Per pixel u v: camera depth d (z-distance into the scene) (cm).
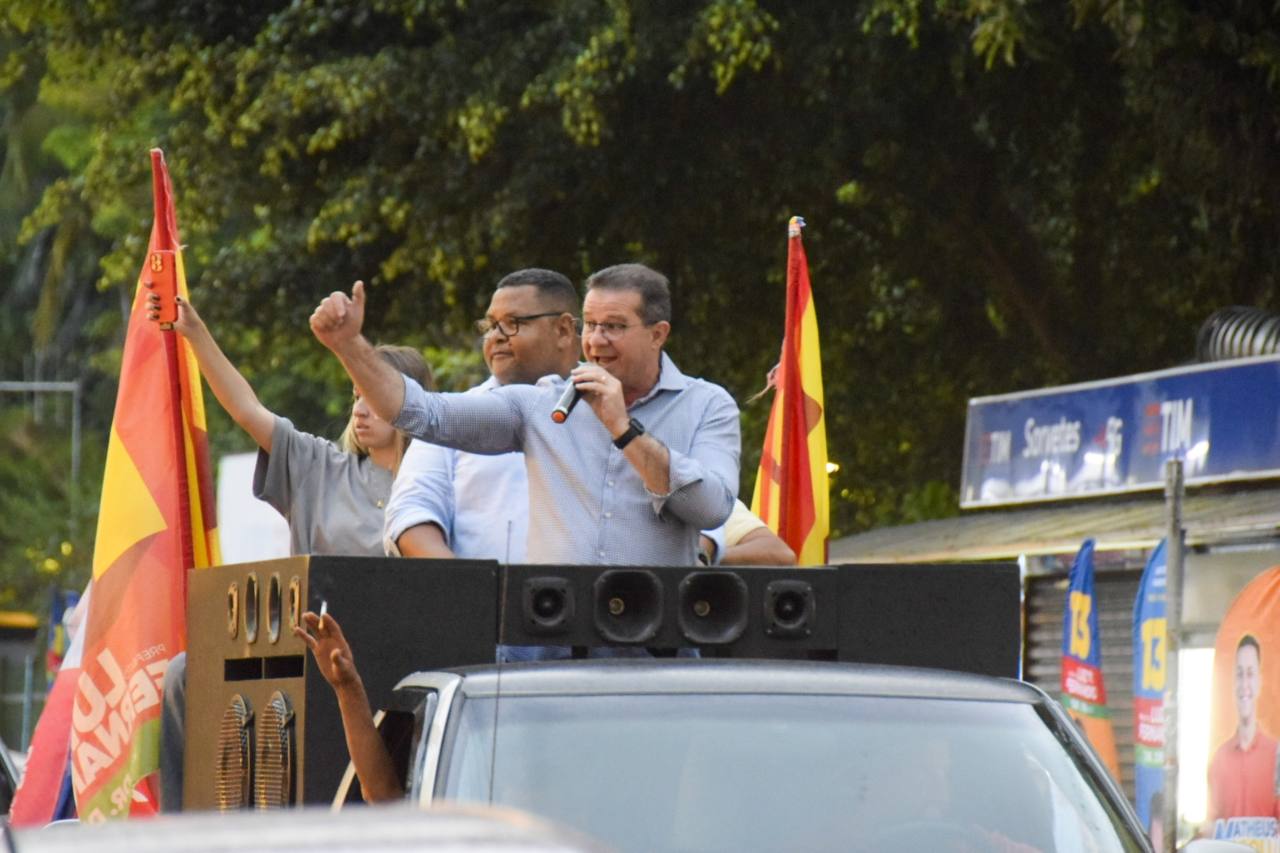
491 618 807
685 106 2605
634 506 856
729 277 2848
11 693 6128
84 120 5684
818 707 723
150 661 1098
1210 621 1764
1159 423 1919
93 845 363
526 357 985
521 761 688
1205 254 2747
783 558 1034
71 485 7088
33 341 7750
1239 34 2167
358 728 713
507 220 2644
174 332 1138
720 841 681
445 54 2628
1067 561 2003
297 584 803
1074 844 701
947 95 2680
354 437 1096
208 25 2856
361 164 2842
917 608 853
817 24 2517
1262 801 1520
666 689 720
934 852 690
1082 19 2155
